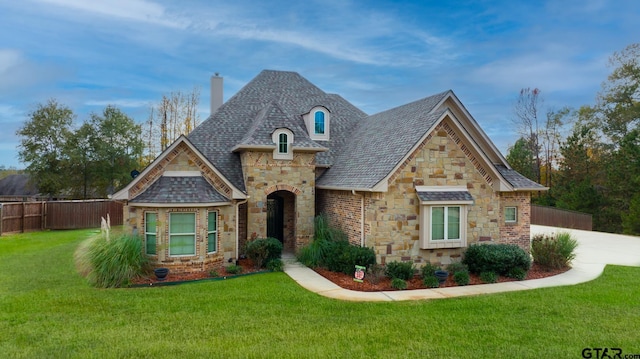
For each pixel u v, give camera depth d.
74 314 9.61
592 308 10.35
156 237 14.26
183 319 9.30
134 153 44.34
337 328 8.80
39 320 9.19
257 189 17.48
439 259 14.98
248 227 17.36
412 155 14.69
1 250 18.92
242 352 7.41
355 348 7.67
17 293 11.38
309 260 15.82
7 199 51.47
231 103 21.58
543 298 11.35
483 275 13.88
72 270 14.47
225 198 15.59
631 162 31.20
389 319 9.45
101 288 12.07
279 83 23.69
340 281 13.33
